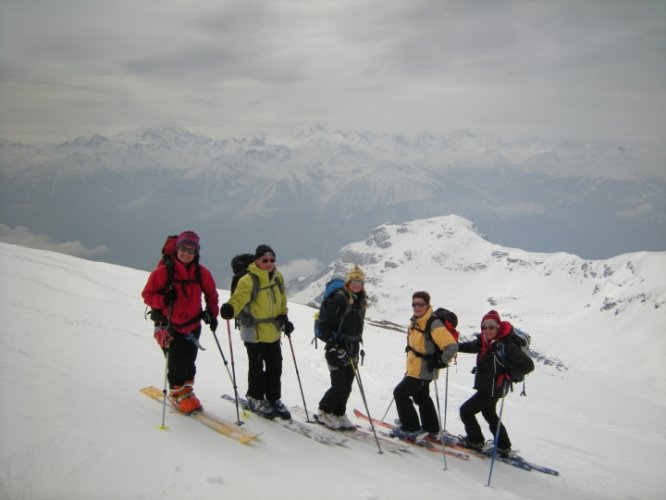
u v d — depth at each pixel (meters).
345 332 7.68
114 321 14.22
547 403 21.94
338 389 7.74
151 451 4.98
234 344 15.40
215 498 4.36
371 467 6.41
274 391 7.51
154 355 10.45
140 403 6.48
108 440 4.98
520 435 12.07
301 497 4.76
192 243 6.50
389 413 11.21
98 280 23.53
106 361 8.76
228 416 6.98
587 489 8.06
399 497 5.50
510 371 8.20
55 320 12.39
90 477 4.29
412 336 8.44
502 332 8.33
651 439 17.75
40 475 4.16
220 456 5.30
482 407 8.52
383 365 17.77
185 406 6.49
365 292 7.86
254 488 4.71
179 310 6.53
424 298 8.24
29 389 5.82
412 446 8.12
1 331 9.68
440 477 6.84
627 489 8.64
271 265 7.40
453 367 26.52
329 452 6.58
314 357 15.95
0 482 3.97
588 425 17.45
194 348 6.78
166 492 4.29
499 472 7.95
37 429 4.85
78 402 5.79
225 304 7.02
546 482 7.94
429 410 8.62
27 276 20.70
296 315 26.44
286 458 5.80
